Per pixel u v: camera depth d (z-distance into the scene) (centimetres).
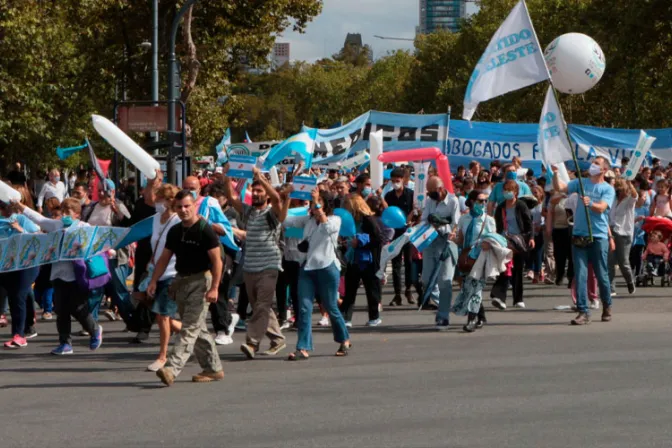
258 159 1485
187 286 1159
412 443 846
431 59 11462
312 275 1327
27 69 4350
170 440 879
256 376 1197
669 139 2992
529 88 7581
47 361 1355
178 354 1145
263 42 4697
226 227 1387
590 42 1922
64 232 1410
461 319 1705
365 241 1596
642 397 1014
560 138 1658
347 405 1008
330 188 2248
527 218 1792
